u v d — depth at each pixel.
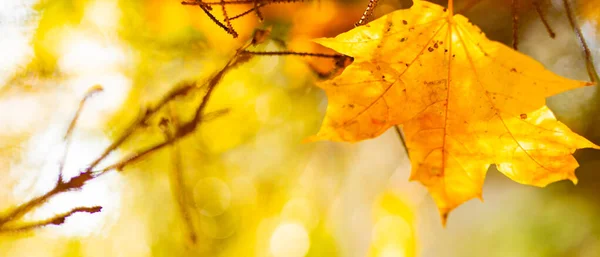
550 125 0.65
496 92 0.65
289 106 1.07
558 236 1.32
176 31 0.83
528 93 0.65
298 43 0.81
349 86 0.65
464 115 0.65
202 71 0.84
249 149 1.12
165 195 1.05
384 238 1.35
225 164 1.11
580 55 1.00
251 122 1.06
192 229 0.75
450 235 1.45
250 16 0.80
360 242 1.37
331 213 1.37
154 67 0.84
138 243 1.08
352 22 0.83
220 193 1.15
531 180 0.65
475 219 1.47
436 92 0.65
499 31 0.99
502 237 1.41
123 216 1.04
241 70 0.94
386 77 0.65
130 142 0.81
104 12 0.83
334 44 0.65
